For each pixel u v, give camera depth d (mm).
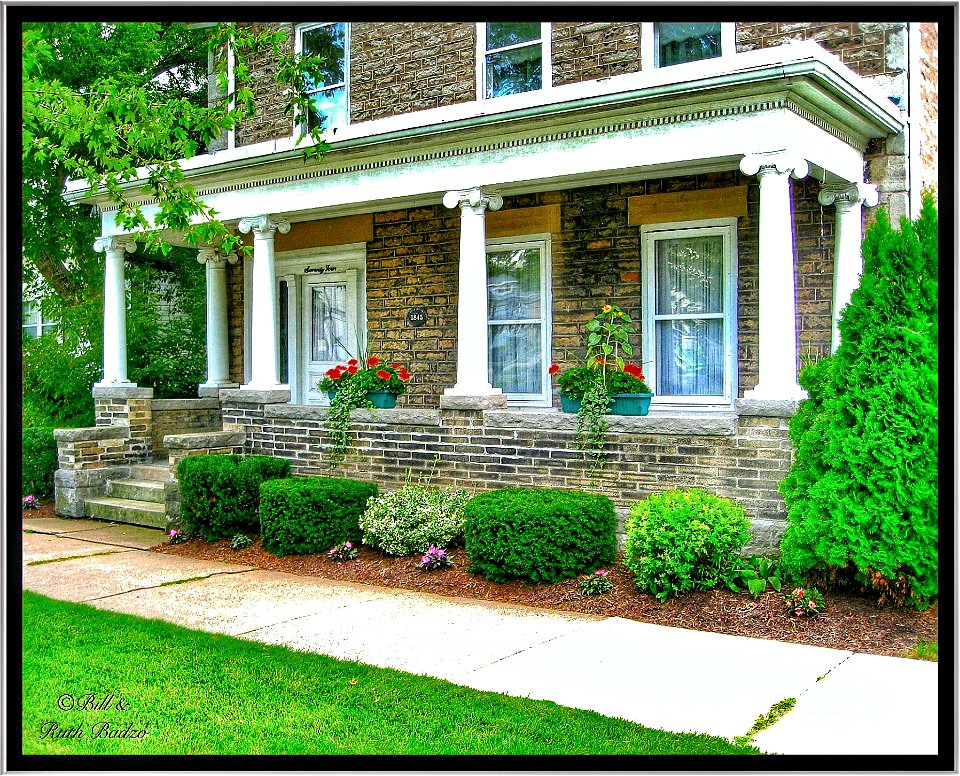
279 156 10180
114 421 12195
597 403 8281
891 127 8539
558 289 10258
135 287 15562
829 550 6262
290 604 7168
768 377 7457
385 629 6426
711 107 7727
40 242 15375
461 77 10844
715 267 9383
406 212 11406
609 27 9672
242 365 13383
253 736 4531
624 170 8594
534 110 8375
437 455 9281
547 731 4512
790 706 4801
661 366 9680
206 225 8312
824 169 7984
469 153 9133
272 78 12484
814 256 8836
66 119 7918
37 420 14289
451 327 11086
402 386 10164
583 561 7473
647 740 4371
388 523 8414
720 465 7637
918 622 6043
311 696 5047
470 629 6402
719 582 6840
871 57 8719
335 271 12352
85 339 14539
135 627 6410
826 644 5883
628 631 6285
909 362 6215
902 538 6043
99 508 11297
